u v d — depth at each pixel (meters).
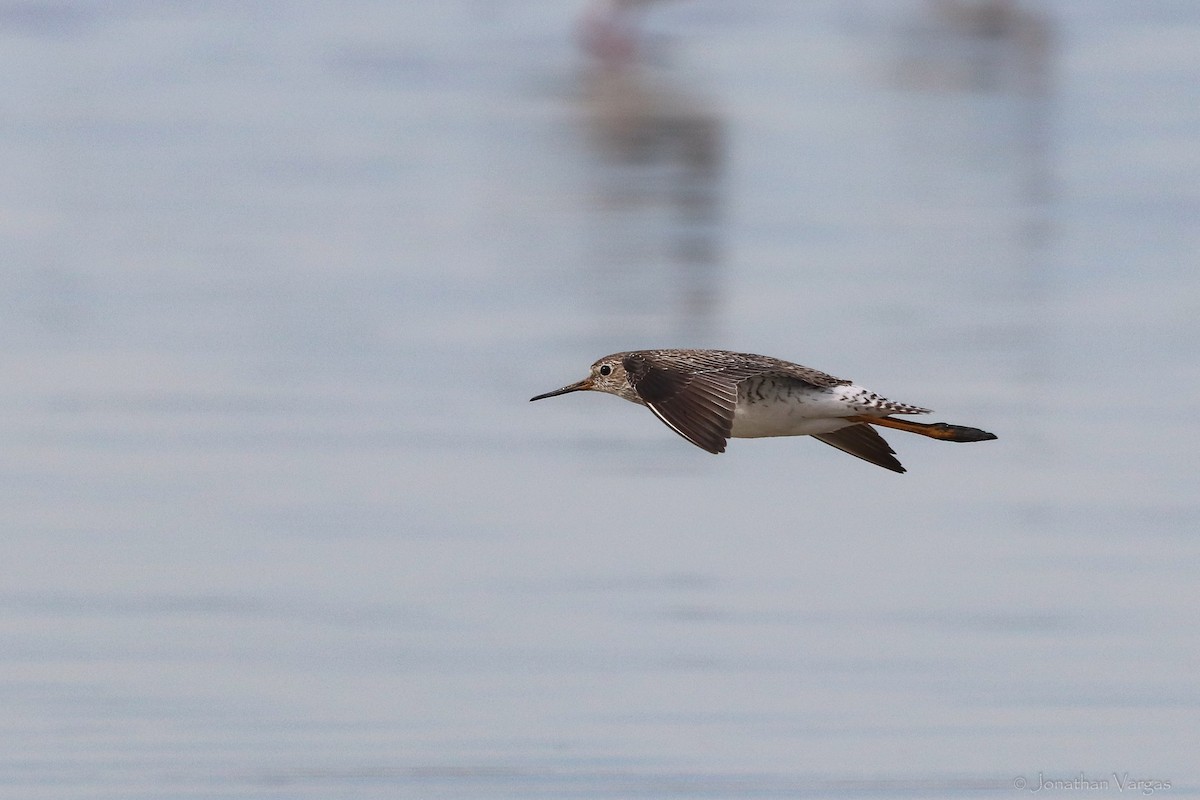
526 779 11.52
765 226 25.58
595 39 41.56
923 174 28.64
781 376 9.44
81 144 31.27
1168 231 24.86
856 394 9.40
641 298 22.02
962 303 21.80
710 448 8.73
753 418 9.52
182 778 11.52
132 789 11.45
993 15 44.78
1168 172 28.12
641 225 25.70
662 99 35.53
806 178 28.62
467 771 11.67
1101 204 26.41
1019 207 26.44
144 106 34.62
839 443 10.41
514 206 26.77
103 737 12.02
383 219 26.11
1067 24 43.53
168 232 25.38
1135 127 31.69
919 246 24.38
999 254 23.94
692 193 27.70
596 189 28.00
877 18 45.53
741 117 33.78
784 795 11.33
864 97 35.62
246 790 11.31
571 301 21.91
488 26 44.06
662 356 9.50
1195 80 35.91
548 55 40.56
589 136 32.12
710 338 20.53
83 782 11.50
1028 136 31.41
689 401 9.00
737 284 22.66
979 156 29.95
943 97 35.31
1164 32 41.66
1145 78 36.34
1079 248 24.22
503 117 33.75
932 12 45.78
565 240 24.86
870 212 26.34
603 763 11.75
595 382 10.01
